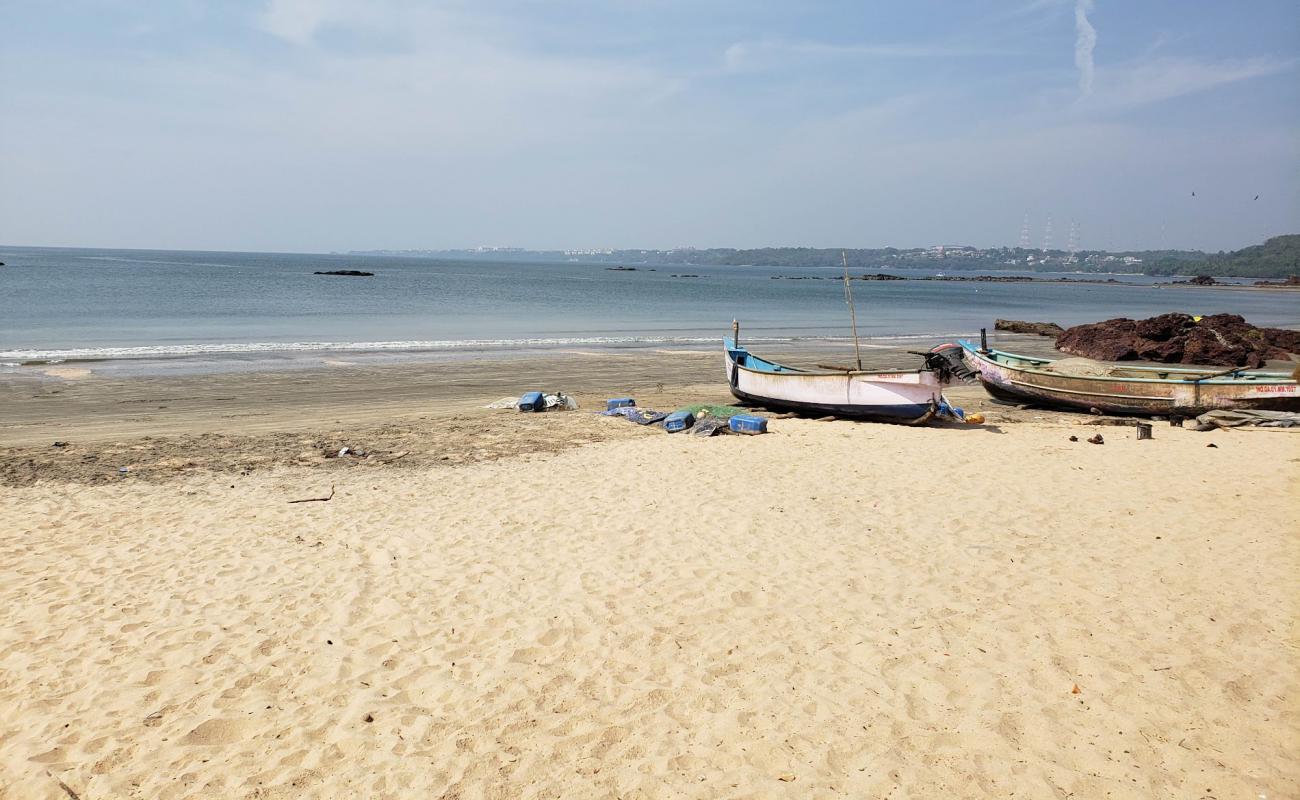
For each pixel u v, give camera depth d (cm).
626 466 1173
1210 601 677
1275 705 517
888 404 1574
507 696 536
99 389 1858
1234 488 1040
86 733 489
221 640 610
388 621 646
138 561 773
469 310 4903
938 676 557
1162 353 2986
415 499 998
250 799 432
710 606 676
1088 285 14875
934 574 744
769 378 1744
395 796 435
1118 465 1177
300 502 984
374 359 2523
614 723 505
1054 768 456
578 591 707
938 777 450
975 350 2166
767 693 538
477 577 738
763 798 432
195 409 1673
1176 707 516
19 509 930
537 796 435
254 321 3741
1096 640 608
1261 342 3108
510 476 1117
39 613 651
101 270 9094
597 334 3597
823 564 770
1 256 16000
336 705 524
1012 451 1280
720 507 956
